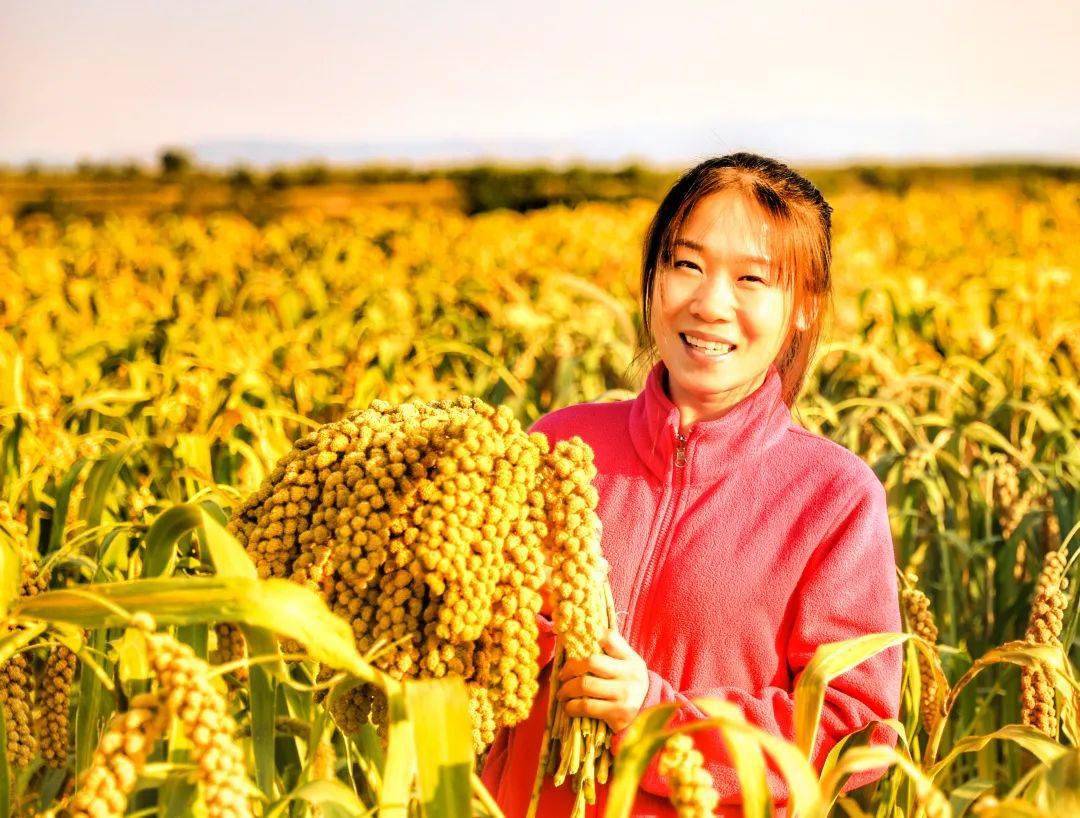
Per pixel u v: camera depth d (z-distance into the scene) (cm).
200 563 236
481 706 191
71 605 166
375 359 662
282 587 166
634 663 210
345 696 200
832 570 239
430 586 183
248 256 1855
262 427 410
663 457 253
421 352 602
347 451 194
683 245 241
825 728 227
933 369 657
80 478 365
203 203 4719
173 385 562
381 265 1639
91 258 1688
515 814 241
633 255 1605
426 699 169
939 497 444
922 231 2488
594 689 206
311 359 742
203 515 184
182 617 164
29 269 1480
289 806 216
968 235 2517
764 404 253
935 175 6156
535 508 190
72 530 330
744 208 238
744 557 242
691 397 255
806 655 236
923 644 224
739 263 238
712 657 240
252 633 185
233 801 154
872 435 563
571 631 192
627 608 246
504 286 1023
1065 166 6481
